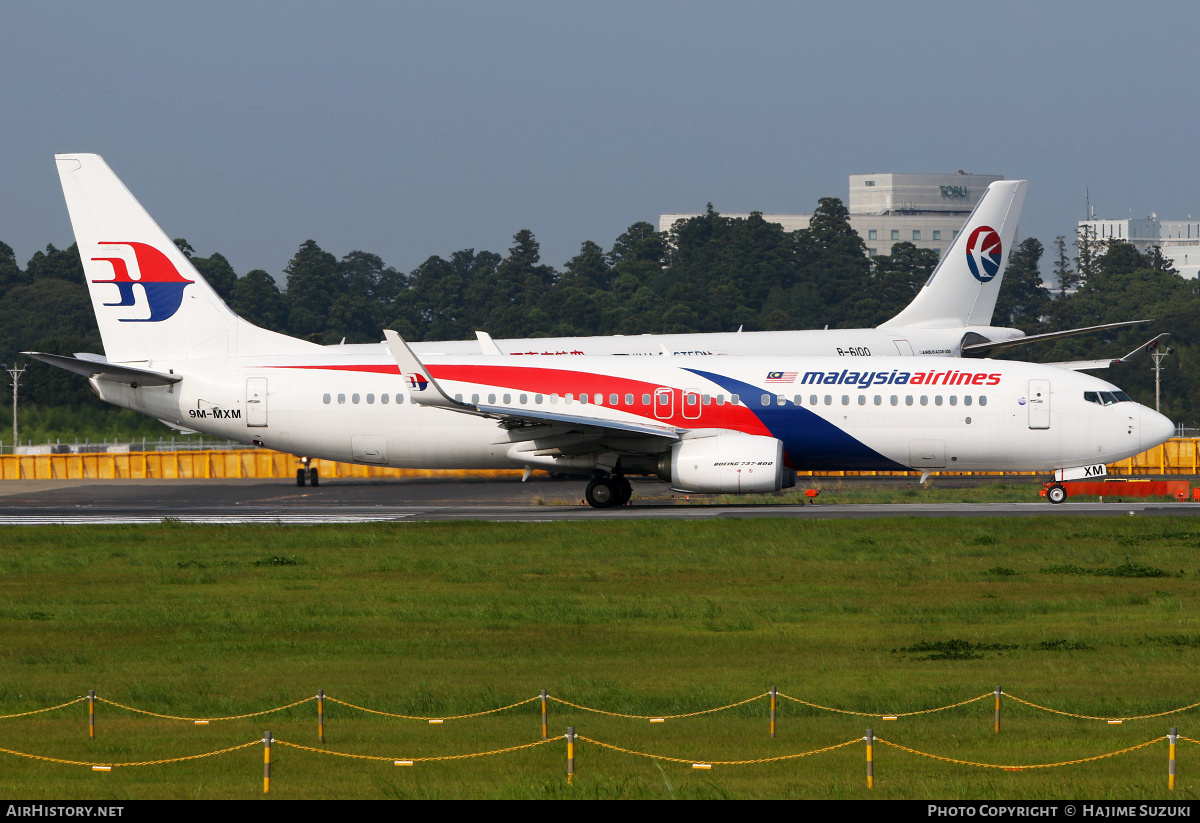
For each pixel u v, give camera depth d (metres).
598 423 172.75
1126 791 51.47
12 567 122.12
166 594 106.69
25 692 72.38
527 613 96.31
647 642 86.06
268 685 73.94
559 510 177.25
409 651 83.69
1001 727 62.91
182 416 199.62
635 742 60.03
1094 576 112.50
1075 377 178.50
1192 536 136.25
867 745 52.09
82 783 54.03
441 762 56.94
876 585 109.06
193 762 57.34
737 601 101.69
